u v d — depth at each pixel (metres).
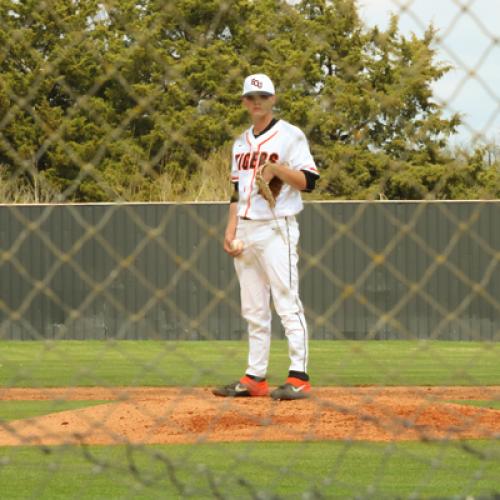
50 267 69.00
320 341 64.81
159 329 69.00
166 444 19.81
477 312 67.75
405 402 24.16
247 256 25.45
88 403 28.55
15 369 41.34
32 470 17.30
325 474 17.05
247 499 14.41
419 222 66.94
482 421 21.86
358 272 67.50
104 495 15.42
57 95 22.92
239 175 24.39
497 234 66.69
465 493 15.41
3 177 34.47
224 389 25.98
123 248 68.19
